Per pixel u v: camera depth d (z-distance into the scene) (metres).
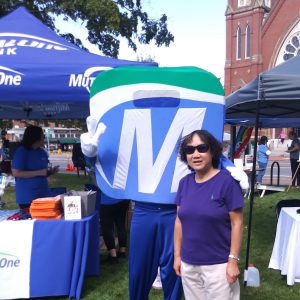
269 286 4.45
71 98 3.92
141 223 2.85
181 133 2.79
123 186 2.88
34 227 3.83
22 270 3.80
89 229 4.00
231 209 2.36
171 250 2.82
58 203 4.02
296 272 4.41
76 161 15.93
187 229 2.47
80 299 3.95
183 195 2.52
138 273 2.90
